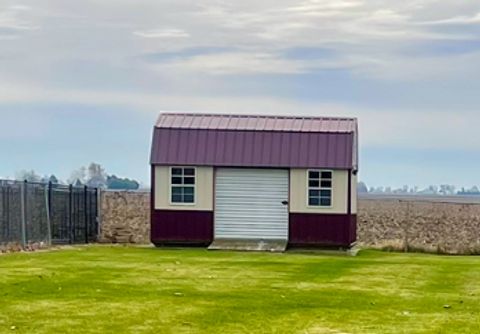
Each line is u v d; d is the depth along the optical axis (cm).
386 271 2214
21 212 2786
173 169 3133
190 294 1658
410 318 1413
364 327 1324
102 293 1648
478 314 1462
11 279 1853
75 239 3225
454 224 4691
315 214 3086
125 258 2494
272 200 3112
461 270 2284
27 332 1247
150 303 1528
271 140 3133
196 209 3119
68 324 1312
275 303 1555
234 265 2314
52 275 1945
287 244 3083
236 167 3116
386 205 6956
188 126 3181
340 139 3114
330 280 1962
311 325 1333
